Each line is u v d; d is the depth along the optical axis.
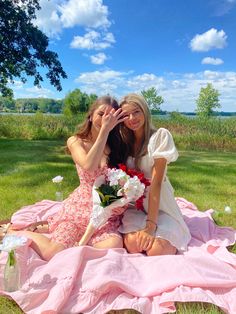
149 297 2.55
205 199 5.88
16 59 19.66
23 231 3.27
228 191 6.53
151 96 36.69
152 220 3.19
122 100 3.33
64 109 36.03
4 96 23.50
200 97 42.41
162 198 3.41
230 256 3.10
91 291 2.49
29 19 20.03
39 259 2.87
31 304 2.48
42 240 3.05
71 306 2.44
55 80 21.05
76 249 2.80
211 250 3.37
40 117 20.95
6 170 8.15
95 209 3.10
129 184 3.10
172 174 8.19
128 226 3.26
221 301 2.51
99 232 3.19
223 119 19.17
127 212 3.43
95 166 3.09
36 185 6.43
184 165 9.93
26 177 7.15
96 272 2.65
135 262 2.92
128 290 2.54
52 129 19.17
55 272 2.63
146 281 2.70
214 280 2.67
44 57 20.39
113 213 3.25
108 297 2.51
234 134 17.31
